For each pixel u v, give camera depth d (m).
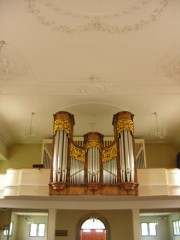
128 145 8.70
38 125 11.27
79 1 5.45
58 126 9.08
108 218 12.48
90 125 11.30
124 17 5.84
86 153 8.77
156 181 8.91
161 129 11.48
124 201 9.59
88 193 8.16
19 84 8.37
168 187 8.87
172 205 9.38
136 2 5.46
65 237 12.14
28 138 12.48
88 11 5.69
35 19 5.91
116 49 6.81
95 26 6.08
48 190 8.81
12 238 15.77
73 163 8.59
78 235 12.16
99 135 9.09
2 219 12.74
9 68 7.60
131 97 9.14
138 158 11.65
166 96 9.05
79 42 6.58
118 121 9.27
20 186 8.92
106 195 8.24
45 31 6.24
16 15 5.80
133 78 8.03
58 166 8.38
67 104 9.67
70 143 8.92
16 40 6.53
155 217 16.77
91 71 7.71
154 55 7.01
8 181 9.13
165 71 7.66
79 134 11.98
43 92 8.81
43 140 12.27
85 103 9.62
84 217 12.47
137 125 11.16
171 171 9.14
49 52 6.95
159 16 5.80
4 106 9.80
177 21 5.92
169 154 12.75
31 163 12.66
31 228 16.91
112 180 8.35
